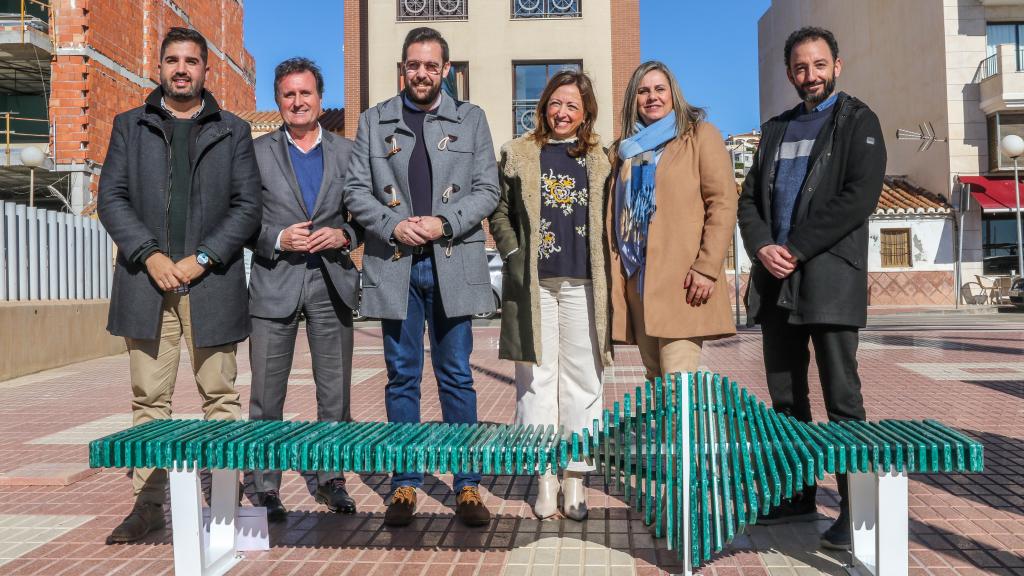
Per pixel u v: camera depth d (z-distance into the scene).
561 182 3.69
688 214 3.42
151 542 3.37
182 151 3.47
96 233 12.15
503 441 2.86
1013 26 22.69
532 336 3.60
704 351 11.17
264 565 3.07
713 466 2.76
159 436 2.92
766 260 3.27
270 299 3.71
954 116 22.61
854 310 3.13
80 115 20.23
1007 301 21.41
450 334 3.70
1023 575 2.85
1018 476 4.16
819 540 3.26
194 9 27.09
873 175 3.13
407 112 3.73
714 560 3.03
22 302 9.99
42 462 4.83
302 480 4.43
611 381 8.27
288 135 3.85
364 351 12.31
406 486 3.59
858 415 3.20
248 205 3.50
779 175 3.41
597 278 3.57
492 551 3.19
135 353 3.48
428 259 3.65
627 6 22.72
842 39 29.61
